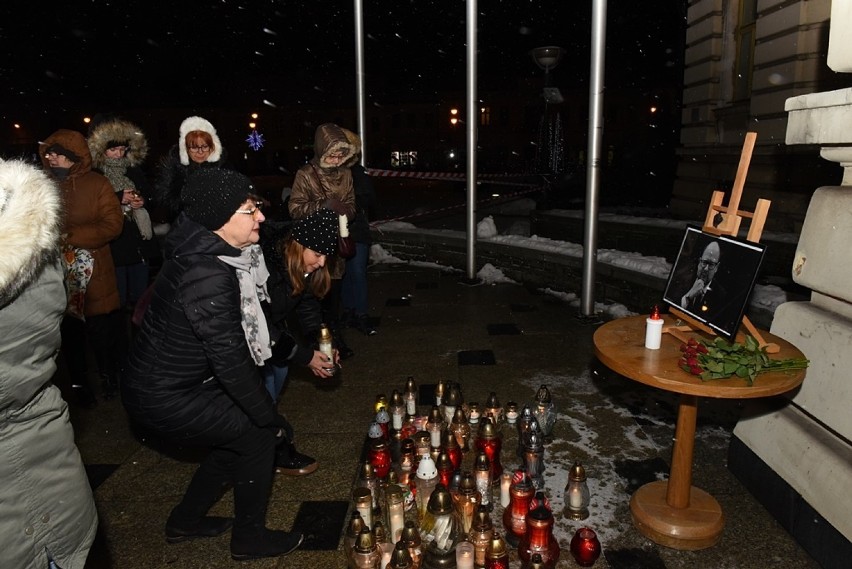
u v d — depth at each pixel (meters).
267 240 2.89
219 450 2.53
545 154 13.63
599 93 5.32
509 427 3.71
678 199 11.84
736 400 4.12
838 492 2.40
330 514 2.91
